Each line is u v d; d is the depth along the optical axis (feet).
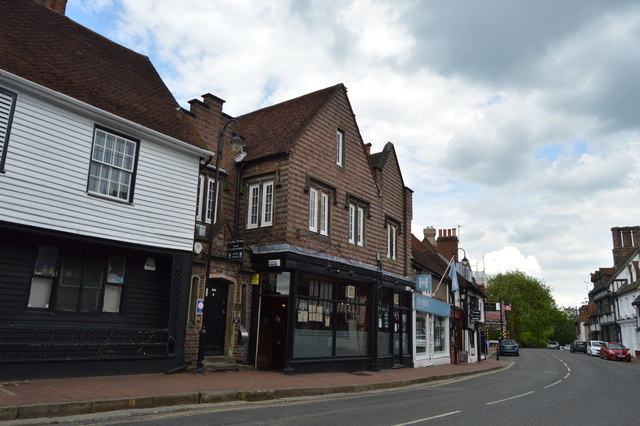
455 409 36.24
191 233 46.09
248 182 56.85
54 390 30.19
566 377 72.28
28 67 37.37
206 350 48.08
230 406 32.78
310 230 55.93
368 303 65.82
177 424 25.40
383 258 70.44
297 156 54.85
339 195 61.52
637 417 34.40
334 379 50.31
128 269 42.37
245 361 51.19
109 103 42.09
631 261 195.93
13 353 33.58
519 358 140.05
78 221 37.65
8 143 34.19
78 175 38.14
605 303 221.46
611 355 132.77
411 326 77.87
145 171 43.06
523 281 275.18
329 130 61.26
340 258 59.77
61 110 37.65
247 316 52.24
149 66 54.24
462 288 109.29
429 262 98.22
